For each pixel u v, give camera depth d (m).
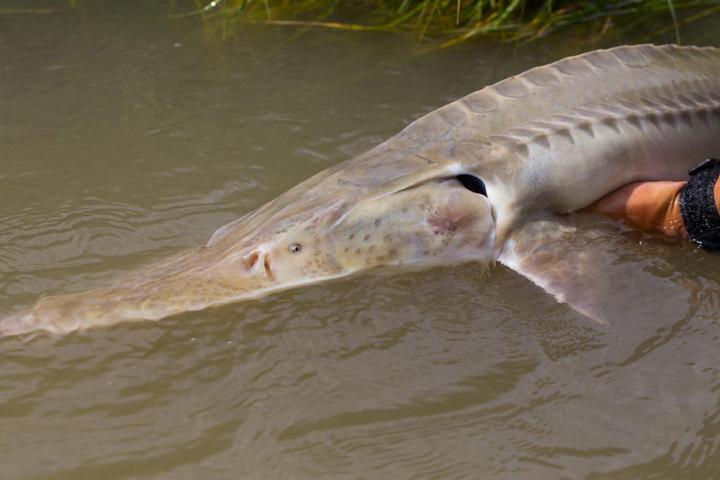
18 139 5.61
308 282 4.16
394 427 3.62
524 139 4.50
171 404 3.68
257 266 4.11
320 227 4.18
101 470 3.41
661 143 4.78
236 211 4.88
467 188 4.39
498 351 3.95
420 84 6.38
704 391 3.77
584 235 4.51
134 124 5.81
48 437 3.53
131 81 6.32
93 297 3.98
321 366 3.86
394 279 4.28
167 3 7.35
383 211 4.24
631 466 3.47
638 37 6.97
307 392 3.75
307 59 6.65
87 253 4.48
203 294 4.00
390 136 5.72
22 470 3.40
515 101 4.71
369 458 3.50
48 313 3.92
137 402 3.68
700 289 4.26
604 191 4.67
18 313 3.96
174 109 5.99
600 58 5.01
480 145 4.46
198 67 6.51
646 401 3.72
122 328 3.90
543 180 4.47
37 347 3.83
